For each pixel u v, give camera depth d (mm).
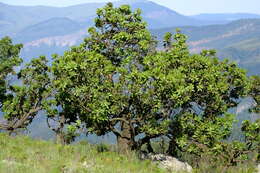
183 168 22734
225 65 26656
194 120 23297
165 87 20594
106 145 24484
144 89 21500
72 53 23859
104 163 18250
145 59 23031
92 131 24953
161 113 23250
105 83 22359
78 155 18766
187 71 23562
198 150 23422
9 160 15836
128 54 26734
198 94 24125
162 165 21688
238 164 23312
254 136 22188
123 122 24656
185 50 25656
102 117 22109
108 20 28656
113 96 21781
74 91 21953
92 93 22047
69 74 21828
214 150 22750
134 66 24875
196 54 24094
